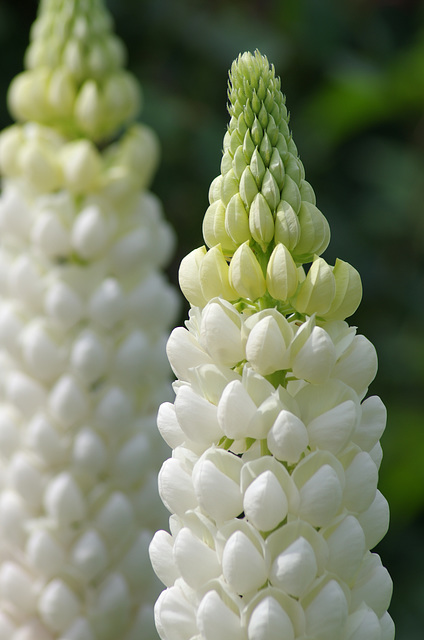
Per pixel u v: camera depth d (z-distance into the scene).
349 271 0.62
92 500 0.79
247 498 0.61
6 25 1.39
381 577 0.62
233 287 0.62
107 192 0.81
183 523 0.62
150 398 0.81
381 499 0.63
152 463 0.80
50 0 0.82
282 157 0.63
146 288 0.81
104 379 0.81
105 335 0.80
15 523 0.79
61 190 0.82
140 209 0.82
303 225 0.62
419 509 1.34
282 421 0.61
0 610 0.79
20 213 0.81
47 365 0.79
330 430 0.61
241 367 0.63
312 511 0.61
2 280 0.80
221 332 0.61
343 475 0.61
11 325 0.80
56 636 0.79
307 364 0.61
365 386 0.62
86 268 0.81
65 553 0.79
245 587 0.61
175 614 0.62
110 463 0.79
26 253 0.81
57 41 0.82
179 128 1.39
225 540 0.61
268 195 0.62
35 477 0.79
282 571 0.60
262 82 0.63
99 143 0.84
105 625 0.78
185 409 0.62
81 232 0.80
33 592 0.79
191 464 0.62
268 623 0.60
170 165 1.42
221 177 0.63
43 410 0.80
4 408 0.81
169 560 0.63
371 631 0.61
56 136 0.82
